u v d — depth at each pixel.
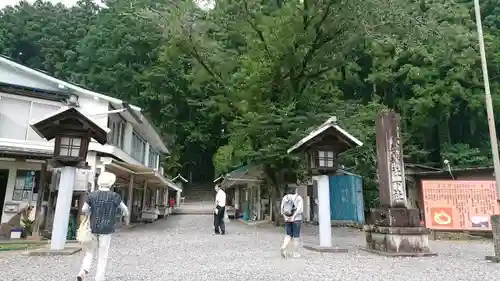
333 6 16.47
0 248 9.83
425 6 17.70
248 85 17.47
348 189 20.39
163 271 6.73
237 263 7.70
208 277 6.21
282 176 18.88
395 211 9.52
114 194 5.57
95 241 5.44
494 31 32.38
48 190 13.29
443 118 30.66
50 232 12.31
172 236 13.56
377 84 32.06
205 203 42.62
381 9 15.96
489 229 12.91
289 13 17.53
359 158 20.28
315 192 20.56
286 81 18.58
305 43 17.45
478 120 30.66
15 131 13.59
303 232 15.88
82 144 8.94
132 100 42.69
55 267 7.01
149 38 42.22
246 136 17.42
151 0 24.84
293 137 15.52
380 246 9.59
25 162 13.48
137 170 17.47
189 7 16.66
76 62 45.34
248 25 18.48
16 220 13.00
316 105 18.66
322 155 10.27
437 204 13.44
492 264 8.01
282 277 6.27
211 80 19.17
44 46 49.78
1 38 48.91
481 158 28.06
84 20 53.69
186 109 47.84
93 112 15.29
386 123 10.30
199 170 53.94
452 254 9.70
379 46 17.36
